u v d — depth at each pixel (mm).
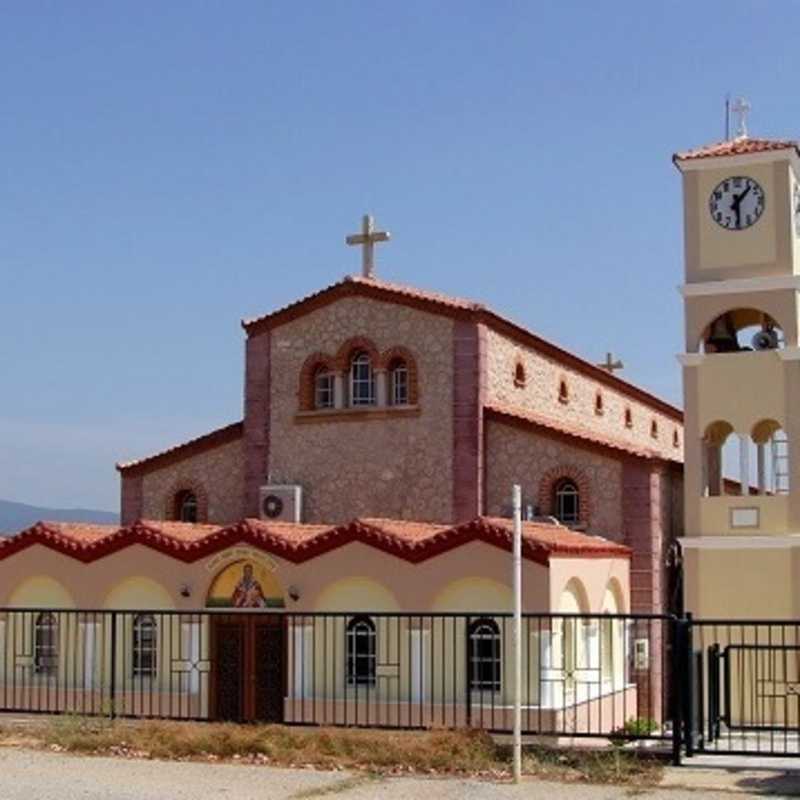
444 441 35219
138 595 31250
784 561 31219
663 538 33688
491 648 28266
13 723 24328
